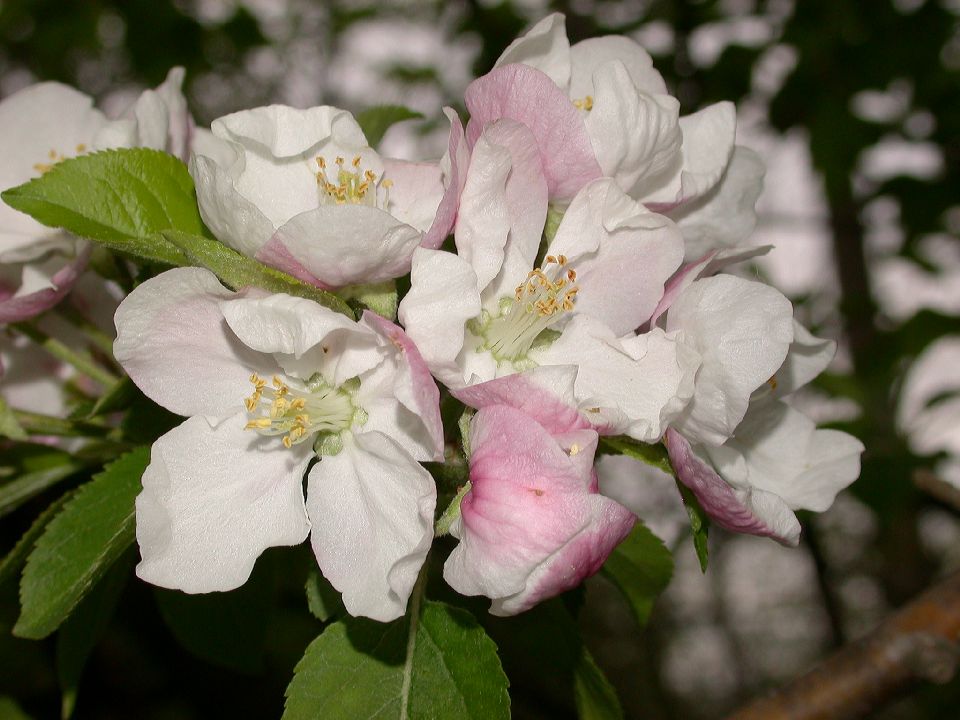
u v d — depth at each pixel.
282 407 0.13
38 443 0.17
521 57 0.15
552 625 0.16
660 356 0.13
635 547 0.16
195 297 0.13
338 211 0.12
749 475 0.16
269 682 0.31
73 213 0.14
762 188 0.17
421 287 0.12
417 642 0.13
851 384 0.31
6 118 0.19
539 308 0.14
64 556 0.13
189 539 0.13
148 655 0.30
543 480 0.11
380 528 0.13
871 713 0.18
